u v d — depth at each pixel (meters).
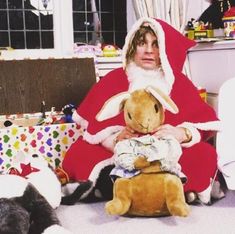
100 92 1.97
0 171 1.90
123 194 1.60
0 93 2.45
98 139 1.86
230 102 1.88
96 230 1.59
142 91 1.68
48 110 2.50
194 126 1.84
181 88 1.91
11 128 2.11
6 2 2.86
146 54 1.87
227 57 2.30
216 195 1.90
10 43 2.90
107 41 3.09
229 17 2.44
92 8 3.03
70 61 2.62
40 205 1.54
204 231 1.56
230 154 1.79
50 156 2.19
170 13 2.74
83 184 1.83
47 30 2.96
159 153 1.59
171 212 1.57
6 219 1.41
